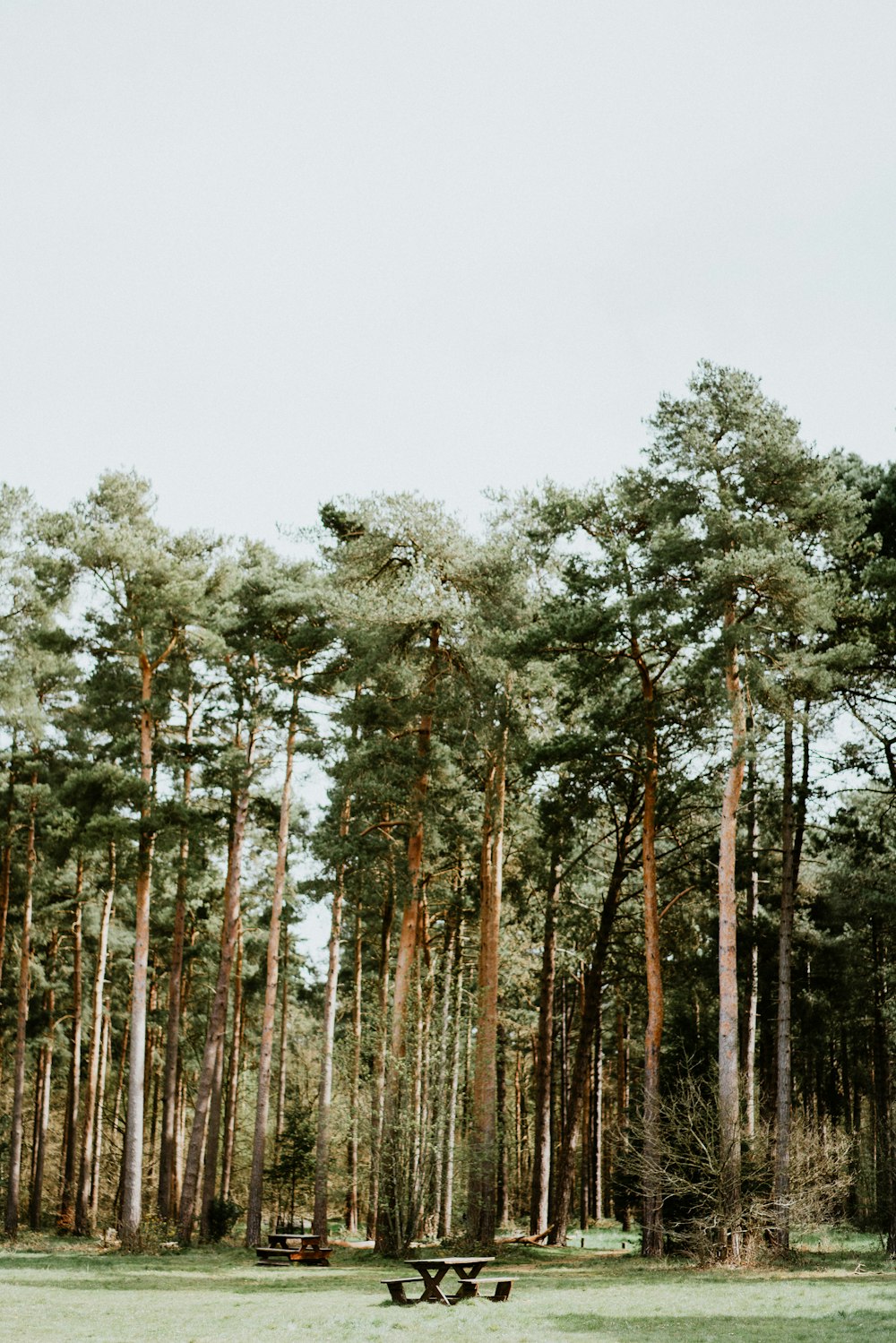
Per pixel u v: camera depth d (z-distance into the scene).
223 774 31.47
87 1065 49.31
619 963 35.66
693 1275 20.36
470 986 41.91
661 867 34.03
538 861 31.84
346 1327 14.02
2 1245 31.27
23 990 35.41
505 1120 46.69
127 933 43.41
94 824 27.73
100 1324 14.66
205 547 31.73
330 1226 46.62
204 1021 46.38
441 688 27.91
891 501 25.38
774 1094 33.50
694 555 23.72
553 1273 21.84
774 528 22.91
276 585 31.03
